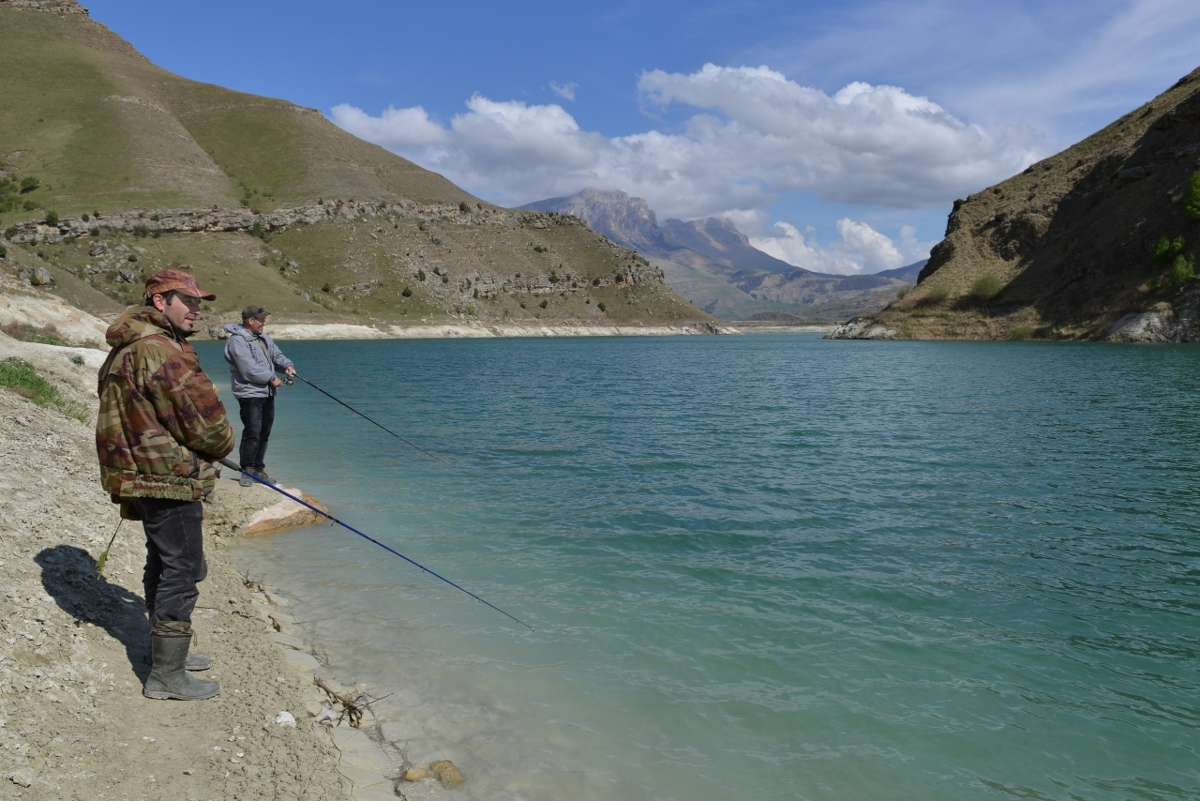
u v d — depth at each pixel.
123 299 111.50
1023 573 7.58
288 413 21.17
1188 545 8.53
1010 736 4.53
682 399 25.89
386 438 16.38
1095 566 7.80
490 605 6.54
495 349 87.56
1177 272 77.62
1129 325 78.69
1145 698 5.02
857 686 5.17
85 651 4.29
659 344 112.25
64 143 163.25
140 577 5.74
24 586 4.61
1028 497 10.94
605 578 7.35
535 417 20.53
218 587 6.41
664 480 12.08
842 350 79.31
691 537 8.81
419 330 137.12
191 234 145.88
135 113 181.62
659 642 5.86
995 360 51.62
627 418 20.31
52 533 5.60
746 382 34.22
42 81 187.62
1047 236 107.38
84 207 137.50
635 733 4.56
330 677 5.16
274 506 9.21
